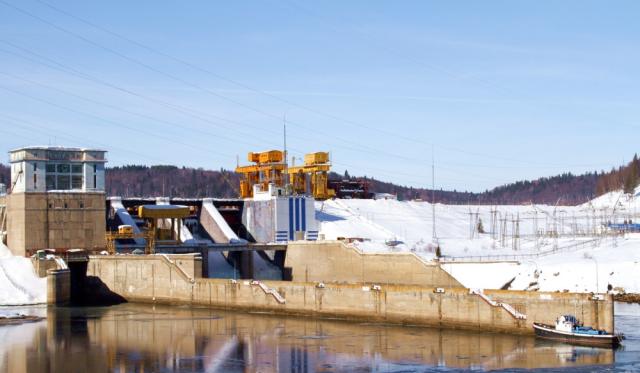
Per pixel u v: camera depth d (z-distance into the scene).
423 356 95.44
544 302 105.81
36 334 116.75
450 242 198.38
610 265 146.12
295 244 179.38
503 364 89.31
